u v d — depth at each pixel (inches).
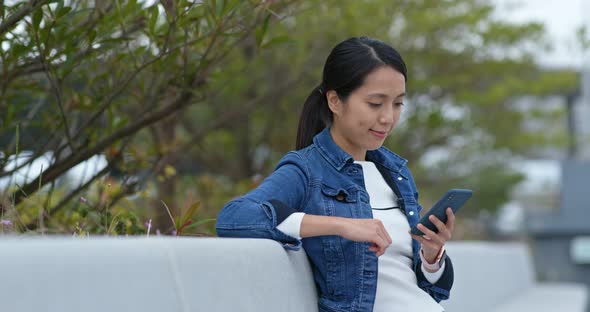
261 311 67.9
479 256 256.7
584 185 896.9
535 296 371.6
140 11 110.5
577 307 315.0
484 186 602.9
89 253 48.3
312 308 81.1
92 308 47.4
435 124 295.6
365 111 79.0
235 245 67.0
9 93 120.6
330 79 82.0
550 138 394.0
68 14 108.1
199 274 59.3
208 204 200.2
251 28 111.5
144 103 123.3
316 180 80.7
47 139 124.3
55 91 107.8
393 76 79.0
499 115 370.0
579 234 896.3
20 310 42.7
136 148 138.6
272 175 80.4
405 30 289.7
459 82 332.2
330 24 227.0
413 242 83.8
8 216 92.2
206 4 104.5
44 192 130.3
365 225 73.7
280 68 267.0
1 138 127.5
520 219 898.1
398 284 81.2
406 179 86.1
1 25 96.1
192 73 116.9
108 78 118.3
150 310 52.3
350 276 79.7
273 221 75.0
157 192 192.1
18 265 43.1
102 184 127.4
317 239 81.0
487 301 269.0
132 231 106.3
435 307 80.6
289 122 286.7
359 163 83.9
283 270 74.5
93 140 124.5
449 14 307.6
